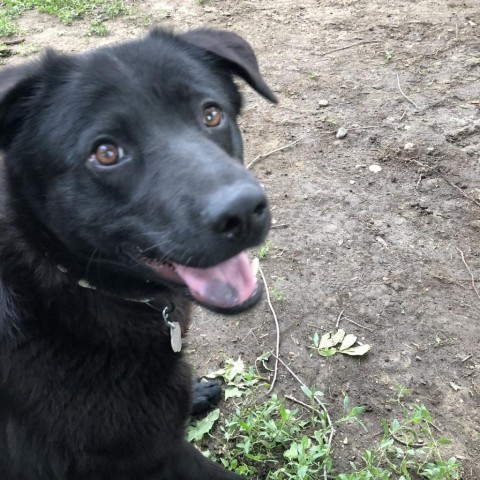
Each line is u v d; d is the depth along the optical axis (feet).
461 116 2.67
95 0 3.82
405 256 2.10
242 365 1.80
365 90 2.88
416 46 3.17
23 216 1.18
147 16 3.65
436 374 1.76
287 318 1.94
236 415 1.68
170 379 1.32
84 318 1.22
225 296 1.15
